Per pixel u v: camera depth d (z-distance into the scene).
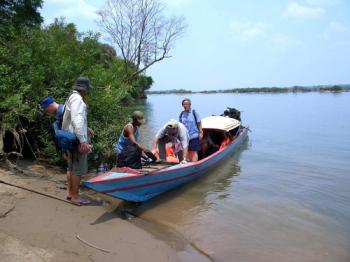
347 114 28.73
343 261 5.38
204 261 5.15
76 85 5.83
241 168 11.09
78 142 5.78
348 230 6.45
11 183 6.59
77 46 9.68
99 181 6.29
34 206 5.80
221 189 8.80
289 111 33.03
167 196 8.16
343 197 8.27
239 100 59.62
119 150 7.57
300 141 16.19
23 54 7.98
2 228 4.88
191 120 9.82
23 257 4.21
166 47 29.69
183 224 6.52
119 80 10.49
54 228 5.20
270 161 12.10
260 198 8.12
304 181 9.62
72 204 6.24
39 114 8.29
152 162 8.56
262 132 19.16
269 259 5.35
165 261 4.91
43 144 8.89
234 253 5.49
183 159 8.77
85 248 4.80
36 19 13.42
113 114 9.41
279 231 6.36
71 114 5.58
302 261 5.34
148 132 18.09
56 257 4.37
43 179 7.39
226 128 12.20
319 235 6.23
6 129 7.71
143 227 6.20
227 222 6.69
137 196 7.31
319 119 25.28
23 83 7.88
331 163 11.75
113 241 5.20
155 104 48.38
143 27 28.83
